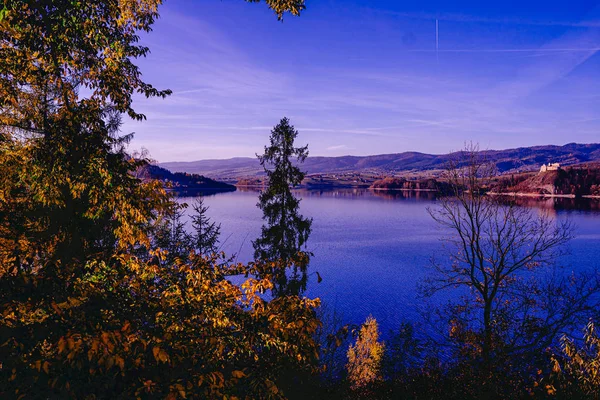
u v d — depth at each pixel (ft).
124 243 24.47
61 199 24.09
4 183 24.99
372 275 280.72
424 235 461.78
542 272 61.26
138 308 11.78
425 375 32.89
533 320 35.14
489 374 28.55
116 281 12.49
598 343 24.90
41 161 21.11
